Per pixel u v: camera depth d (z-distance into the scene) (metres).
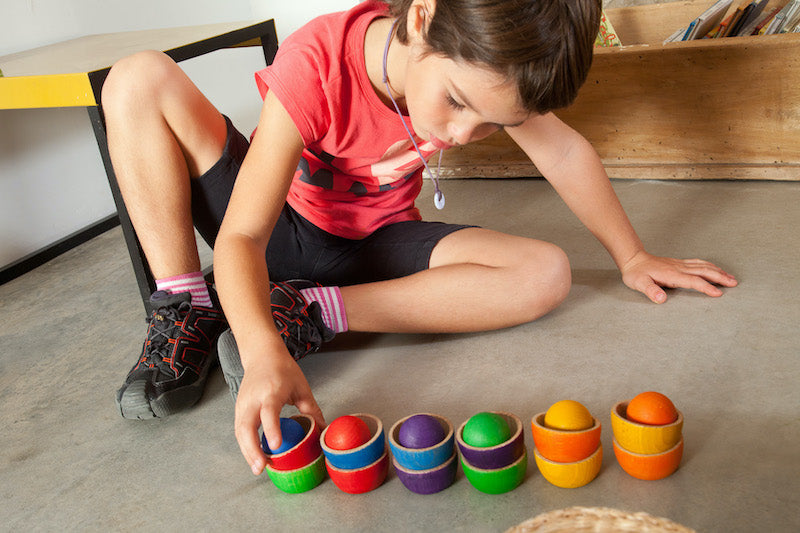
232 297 0.98
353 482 0.89
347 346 1.28
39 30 2.05
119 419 1.17
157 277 1.22
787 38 1.61
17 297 1.79
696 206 1.66
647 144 1.86
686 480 0.85
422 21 0.90
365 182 1.26
